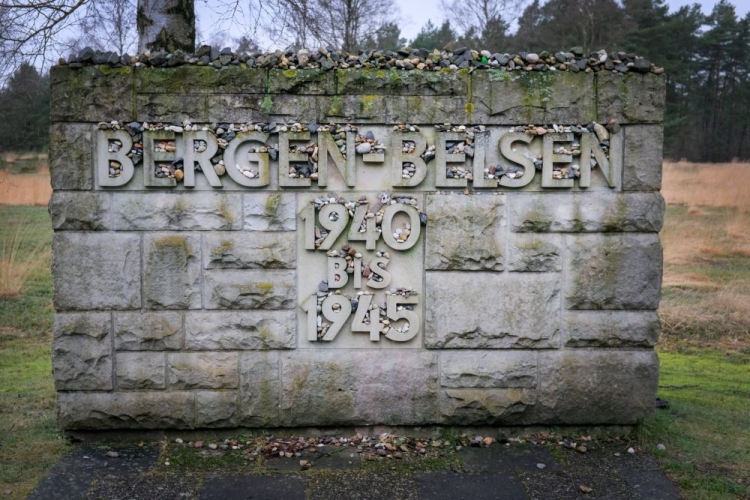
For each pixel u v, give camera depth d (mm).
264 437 4469
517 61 4340
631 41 23047
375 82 4281
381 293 4406
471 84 4312
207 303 4344
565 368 4480
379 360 4426
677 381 5859
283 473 4027
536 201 4391
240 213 4312
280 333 4379
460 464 4172
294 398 4410
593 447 4418
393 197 4352
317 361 4410
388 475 4020
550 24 22594
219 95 4246
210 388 4395
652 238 4434
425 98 4309
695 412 5051
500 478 3994
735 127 28188
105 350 4332
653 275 4441
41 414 4914
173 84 4230
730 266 9781
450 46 4457
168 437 4461
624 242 4426
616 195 4406
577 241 4418
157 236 4301
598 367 4484
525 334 4441
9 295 8062
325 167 4293
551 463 4195
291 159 4285
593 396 4496
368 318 4398
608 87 4348
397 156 4316
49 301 8008
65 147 4215
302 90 4262
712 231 11766
